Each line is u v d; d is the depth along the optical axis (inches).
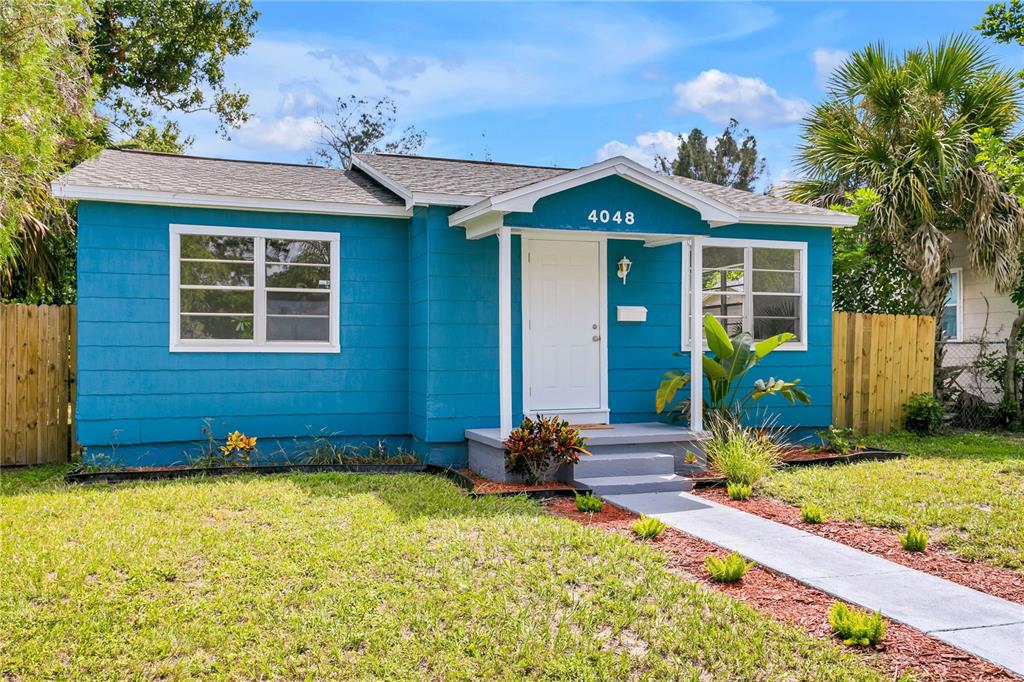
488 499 299.7
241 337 385.7
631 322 426.6
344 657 167.3
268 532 250.7
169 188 366.9
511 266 398.0
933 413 491.8
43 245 511.8
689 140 1368.1
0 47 358.9
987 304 583.5
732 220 380.2
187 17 821.2
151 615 185.3
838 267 565.3
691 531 264.7
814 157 598.9
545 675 160.7
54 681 157.5
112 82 791.7
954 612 191.2
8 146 364.5
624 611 189.6
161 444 374.6
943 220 565.9
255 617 185.2
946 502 297.7
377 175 435.2
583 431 385.7
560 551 233.6
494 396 393.1
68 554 225.1
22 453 388.2
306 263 395.9
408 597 197.0
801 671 161.0
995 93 565.3
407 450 411.8
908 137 549.3
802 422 450.6
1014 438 487.5
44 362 392.2
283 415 391.5
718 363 398.6
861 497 305.7
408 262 412.5
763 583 214.4
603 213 357.4
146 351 370.3
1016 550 239.0
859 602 197.6
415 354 401.7
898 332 503.8
